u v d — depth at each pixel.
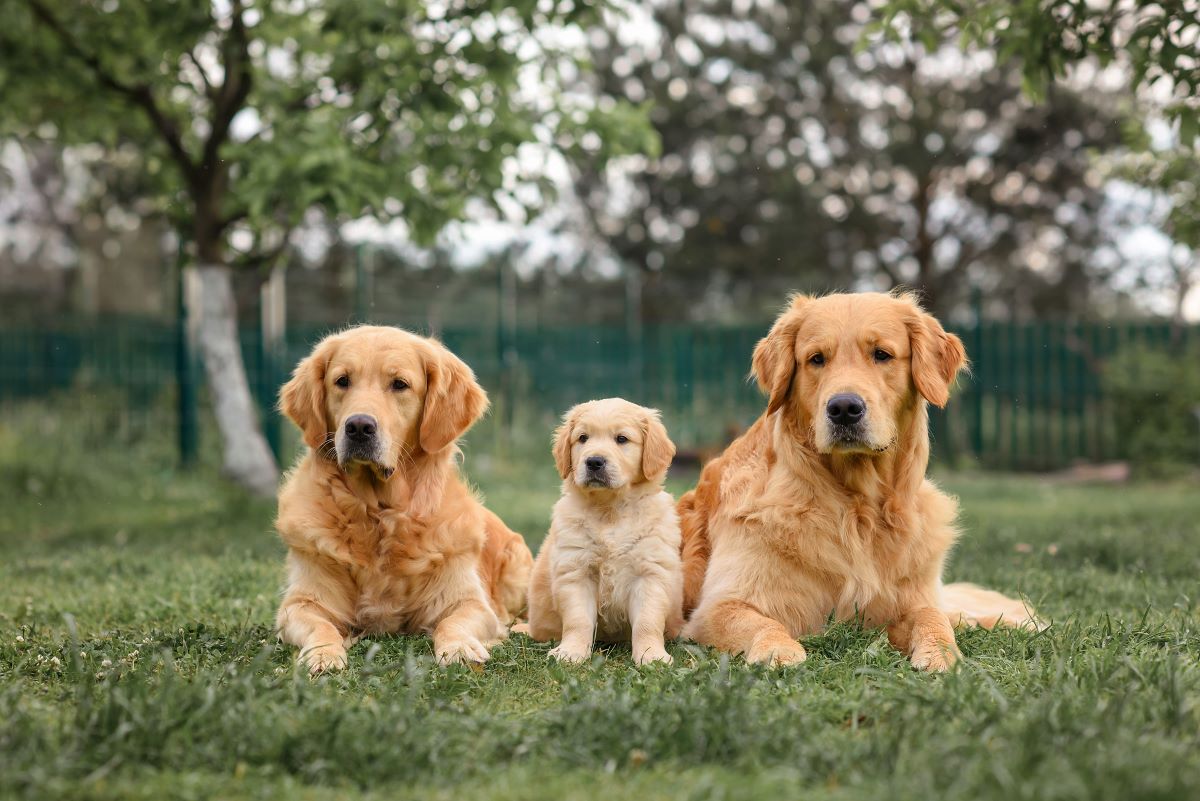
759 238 29.39
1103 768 2.56
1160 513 10.09
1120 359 16.55
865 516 4.51
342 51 9.63
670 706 3.16
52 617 5.21
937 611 4.46
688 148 31.03
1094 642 4.15
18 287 28.50
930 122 26.92
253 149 9.22
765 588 4.52
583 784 2.73
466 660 4.19
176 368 14.16
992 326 18.09
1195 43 6.18
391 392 4.81
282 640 4.63
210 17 9.80
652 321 31.17
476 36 9.31
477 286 18.41
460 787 2.73
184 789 2.68
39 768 2.69
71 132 12.17
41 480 12.78
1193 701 3.20
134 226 27.38
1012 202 28.88
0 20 9.66
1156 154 10.08
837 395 4.25
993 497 13.22
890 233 28.98
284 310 15.61
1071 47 6.86
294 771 2.88
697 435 19.78
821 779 2.71
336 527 4.77
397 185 9.44
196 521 9.80
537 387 19.17
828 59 27.94
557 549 4.82
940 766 2.66
